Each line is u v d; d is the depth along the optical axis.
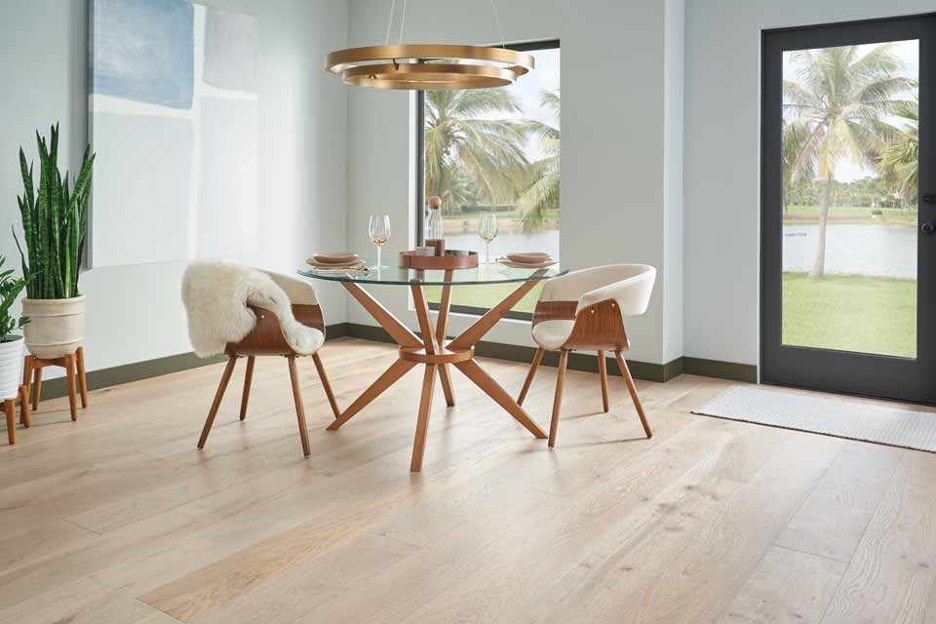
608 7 5.32
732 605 2.46
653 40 5.16
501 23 5.81
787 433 4.18
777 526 3.04
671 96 5.23
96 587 2.56
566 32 5.51
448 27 6.07
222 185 5.52
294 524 3.05
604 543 2.89
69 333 4.29
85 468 3.62
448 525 3.04
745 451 3.89
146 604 2.46
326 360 5.87
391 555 2.79
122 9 4.84
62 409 4.54
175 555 2.79
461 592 2.54
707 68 5.29
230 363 3.89
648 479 3.52
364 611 2.42
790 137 5.13
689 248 5.46
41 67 4.58
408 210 6.40
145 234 5.07
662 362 5.28
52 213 4.22
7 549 2.82
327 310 6.62
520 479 3.51
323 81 6.41
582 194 5.53
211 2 5.43
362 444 3.97
